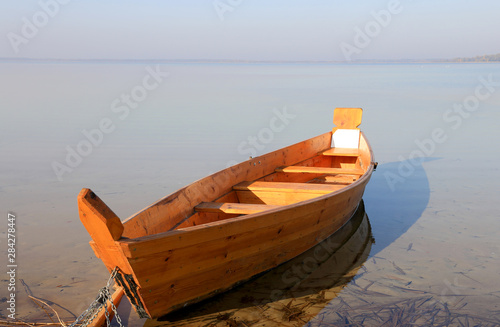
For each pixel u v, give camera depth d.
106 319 3.56
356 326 3.58
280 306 3.89
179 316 3.75
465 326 3.55
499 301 3.94
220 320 3.68
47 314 3.69
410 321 3.64
